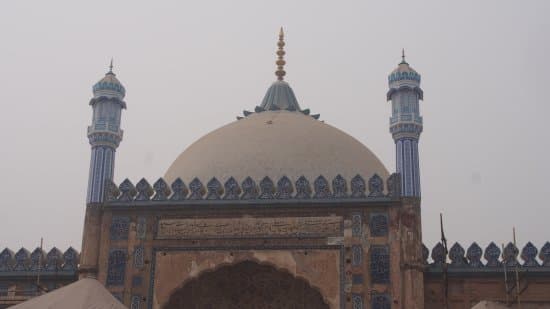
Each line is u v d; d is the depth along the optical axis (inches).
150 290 673.6
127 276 679.7
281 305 721.0
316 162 757.3
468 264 679.1
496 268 673.0
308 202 679.7
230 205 689.6
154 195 705.6
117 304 516.7
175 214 696.4
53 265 736.3
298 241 668.7
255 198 692.1
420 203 672.4
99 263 687.7
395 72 727.7
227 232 682.2
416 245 652.7
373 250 657.6
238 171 753.6
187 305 714.2
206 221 689.0
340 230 666.8
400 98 715.4
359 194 677.9
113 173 747.4
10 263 741.9
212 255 675.4
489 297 668.1
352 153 788.0
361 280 649.0
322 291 652.1
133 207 700.7
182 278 674.2
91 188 717.9
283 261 664.4
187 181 763.4
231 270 724.0
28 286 732.0
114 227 698.8
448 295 672.4
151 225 695.1
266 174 745.6
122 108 779.4
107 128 744.3
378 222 665.6
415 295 637.3
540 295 662.5
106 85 759.7
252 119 842.8
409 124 701.9
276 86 909.8
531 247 679.7
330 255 661.3
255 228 679.7
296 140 779.4
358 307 642.2
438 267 678.5
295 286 721.0
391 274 647.1
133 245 689.6
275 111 871.7
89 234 697.6
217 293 725.3
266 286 724.0
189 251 680.4
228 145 789.9
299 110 900.6
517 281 638.5
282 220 678.5
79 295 508.1
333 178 746.2
